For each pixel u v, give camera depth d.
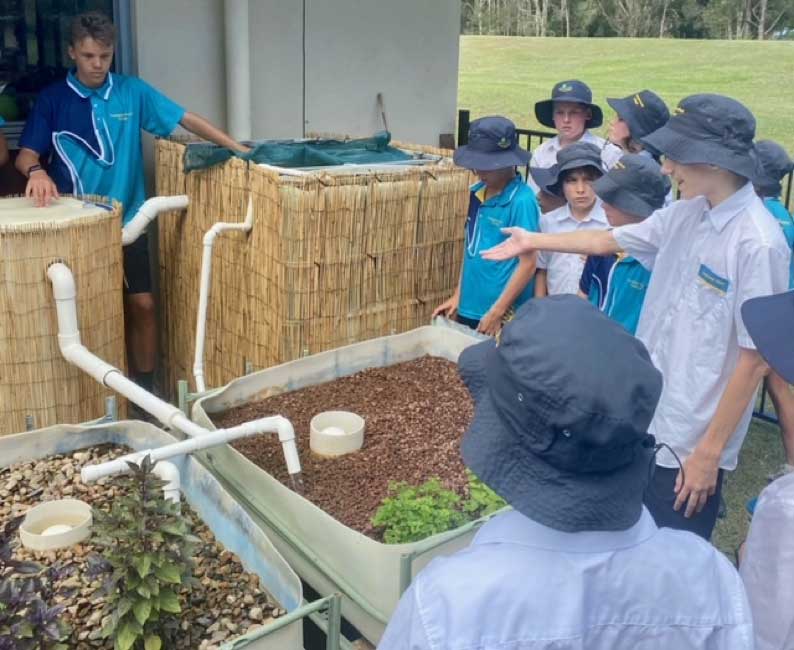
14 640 1.96
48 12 4.80
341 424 3.30
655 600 1.32
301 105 5.47
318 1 5.37
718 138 2.44
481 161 3.81
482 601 1.24
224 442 2.86
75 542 2.62
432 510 2.59
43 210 3.77
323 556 2.51
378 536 2.60
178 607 2.14
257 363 4.11
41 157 4.61
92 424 3.28
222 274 4.27
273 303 3.91
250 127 5.14
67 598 2.37
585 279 3.60
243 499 2.83
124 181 4.48
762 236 2.45
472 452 1.34
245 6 4.93
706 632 1.35
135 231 4.30
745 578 1.70
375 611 2.34
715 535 3.97
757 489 4.42
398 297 4.17
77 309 3.68
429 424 3.41
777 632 1.61
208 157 4.20
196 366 4.04
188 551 2.21
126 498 2.23
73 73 4.43
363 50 5.63
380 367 3.96
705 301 2.58
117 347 3.98
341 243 3.87
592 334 1.29
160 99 4.52
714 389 2.60
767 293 2.44
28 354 3.56
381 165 4.26
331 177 3.77
